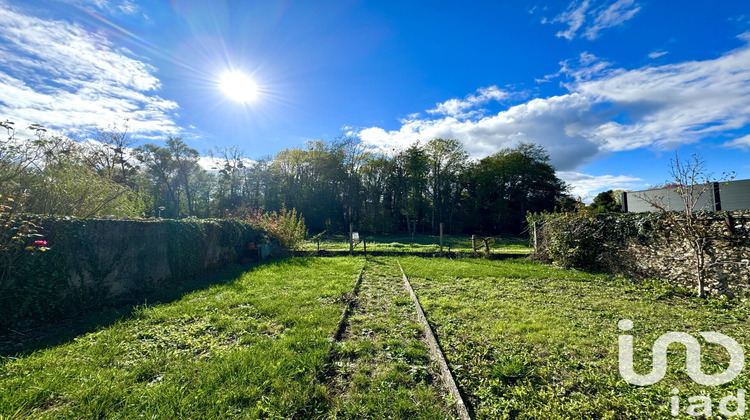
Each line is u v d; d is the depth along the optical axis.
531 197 40.91
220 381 3.03
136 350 3.79
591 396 2.94
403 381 3.18
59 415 2.48
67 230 5.33
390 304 6.24
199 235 9.37
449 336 4.39
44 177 7.50
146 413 2.50
